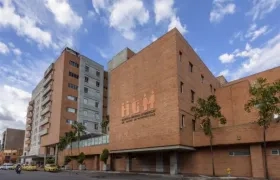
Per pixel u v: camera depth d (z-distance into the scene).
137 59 36.88
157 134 30.33
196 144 29.72
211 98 26.47
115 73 42.06
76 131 56.22
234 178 22.97
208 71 41.19
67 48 72.69
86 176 31.42
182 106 29.36
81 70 73.75
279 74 36.16
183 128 28.61
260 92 21.47
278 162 23.30
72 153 56.81
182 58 31.56
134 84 36.50
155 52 33.53
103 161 41.59
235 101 37.47
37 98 94.44
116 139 38.28
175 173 29.73
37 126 88.00
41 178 28.55
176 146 27.39
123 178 26.62
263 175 23.69
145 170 36.56
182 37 32.59
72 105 68.50
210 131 25.88
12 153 124.81
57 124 65.50
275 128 23.16
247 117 35.34
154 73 32.94
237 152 26.72
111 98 41.88
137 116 34.44
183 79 30.84
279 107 21.84
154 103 31.89
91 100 74.88
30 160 90.94
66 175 34.28
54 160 66.25
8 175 35.09
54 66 77.00
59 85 69.44
